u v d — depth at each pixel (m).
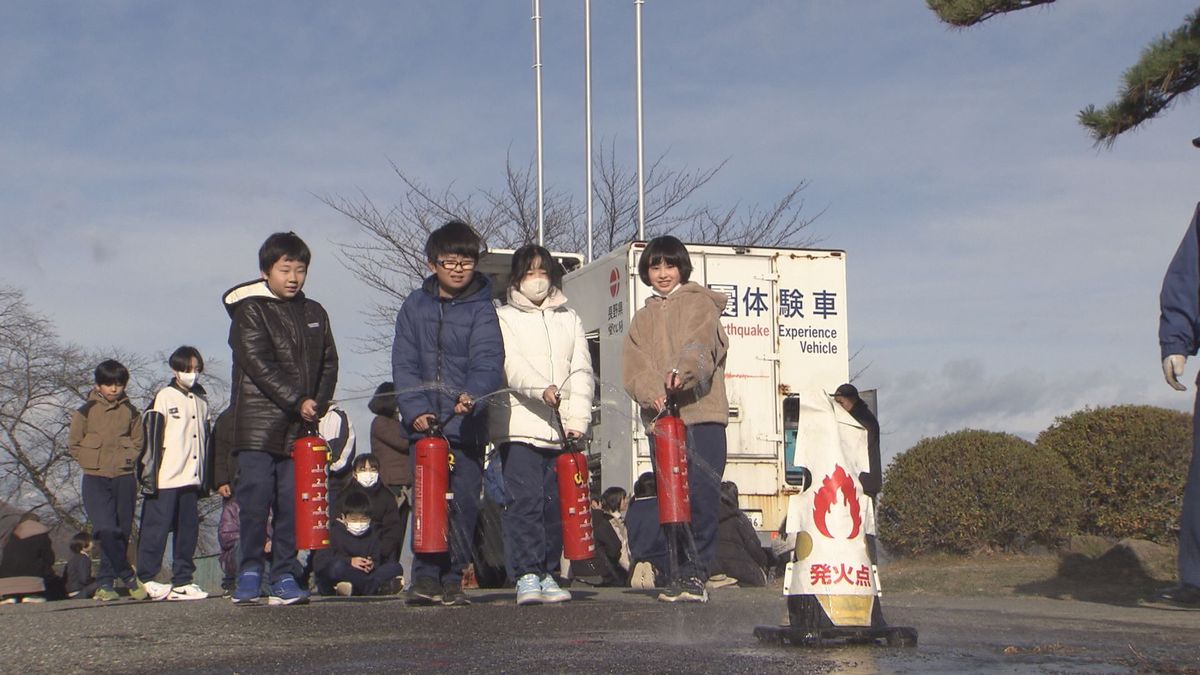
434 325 6.93
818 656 4.36
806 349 12.90
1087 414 14.52
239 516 7.19
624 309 12.58
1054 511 13.21
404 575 9.34
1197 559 6.81
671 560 7.22
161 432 9.33
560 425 7.00
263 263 7.13
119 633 5.47
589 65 20.67
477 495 7.04
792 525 4.84
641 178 20.16
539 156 20.44
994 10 10.86
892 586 9.96
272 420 7.11
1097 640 5.06
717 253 12.83
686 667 4.05
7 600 12.54
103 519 9.72
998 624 5.87
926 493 13.56
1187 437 13.81
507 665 4.14
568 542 7.00
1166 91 10.34
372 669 4.11
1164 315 7.04
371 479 9.64
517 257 7.19
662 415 7.20
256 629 5.54
